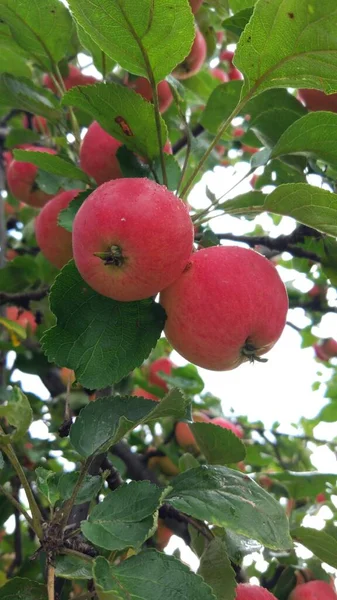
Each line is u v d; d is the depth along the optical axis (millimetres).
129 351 283
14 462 257
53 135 491
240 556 304
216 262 277
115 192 251
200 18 489
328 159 326
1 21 383
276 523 257
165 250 250
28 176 479
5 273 500
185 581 222
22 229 647
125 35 271
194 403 534
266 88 292
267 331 279
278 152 330
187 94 561
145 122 300
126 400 288
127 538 229
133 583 219
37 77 518
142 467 463
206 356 281
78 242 258
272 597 312
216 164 529
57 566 251
